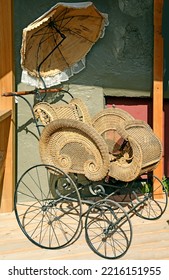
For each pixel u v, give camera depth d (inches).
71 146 92.3
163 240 93.9
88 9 117.3
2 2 109.2
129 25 128.7
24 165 124.0
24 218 106.5
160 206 118.8
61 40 120.3
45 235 96.8
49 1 120.7
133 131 97.8
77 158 92.0
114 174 94.2
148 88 134.1
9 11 109.7
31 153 124.2
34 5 119.5
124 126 96.7
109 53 128.3
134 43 130.0
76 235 96.4
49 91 113.4
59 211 114.4
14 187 119.1
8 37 110.3
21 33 119.3
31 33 109.2
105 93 130.3
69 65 124.4
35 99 123.0
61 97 125.7
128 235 96.9
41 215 112.2
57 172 93.8
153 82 130.0
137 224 105.2
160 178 129.3
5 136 112.7
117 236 96.0
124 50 129.3
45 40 117.1
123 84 131.3
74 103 115.0
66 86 125.8
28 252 87.5
